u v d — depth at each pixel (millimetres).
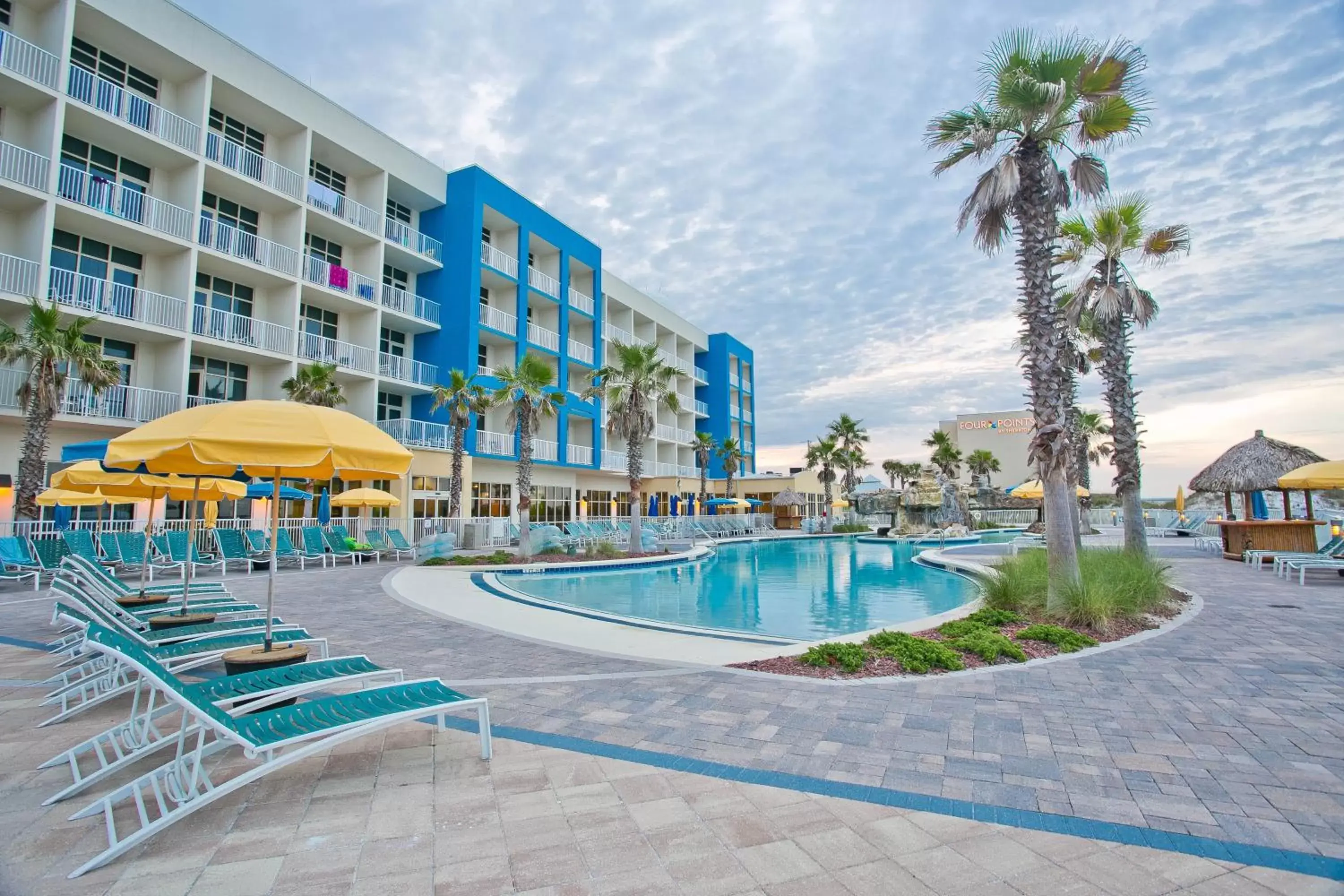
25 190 15016
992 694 4918
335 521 21031
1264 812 2980
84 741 3898
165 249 18406
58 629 7320
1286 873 2471
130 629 5176
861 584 14781
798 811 2984
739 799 3109
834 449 44125
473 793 3166
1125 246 12562
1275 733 4035
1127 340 13102
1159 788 3242
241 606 7430
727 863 2514
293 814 2932
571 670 5770
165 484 7617
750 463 56062
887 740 3924
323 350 22125
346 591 11633
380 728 3246
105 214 16469
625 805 3045
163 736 4004
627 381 22359
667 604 11711
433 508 25203
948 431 80188
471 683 5293
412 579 13602
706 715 4410
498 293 31047
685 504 41125
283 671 4082
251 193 20609
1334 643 6719
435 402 23578
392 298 25578
